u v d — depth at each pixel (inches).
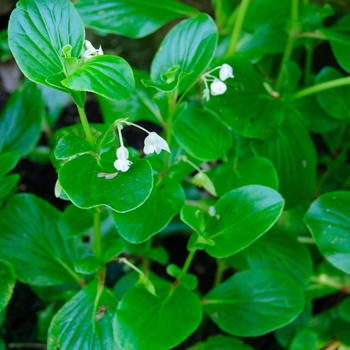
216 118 21.2
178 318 20.0
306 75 25.7
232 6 24.1
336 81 22.2
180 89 20.0
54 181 27.8
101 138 18.5
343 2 25.9
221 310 21.4
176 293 20.4
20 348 23.5
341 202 20.7
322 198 20.8
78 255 22.0
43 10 18.3
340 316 23.1
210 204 22.6
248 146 22.5
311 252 23.7
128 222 19.9
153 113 23.1
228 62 21.8
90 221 21.0
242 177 21.2
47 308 23.1
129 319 19.7
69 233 20.9
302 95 22.7
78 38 18.3
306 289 23.2
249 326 21.1
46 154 26.2
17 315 24.0
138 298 20.1
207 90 19.9
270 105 21.9
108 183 18.2
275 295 21.3
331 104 23.1
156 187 20.4
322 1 26.1
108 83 17.5
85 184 18.1
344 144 25.0
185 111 21.0
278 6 24.1
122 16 22.9
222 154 21.1
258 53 23.2
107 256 20.4
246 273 21.5
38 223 22.0
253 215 19.9
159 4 23.0
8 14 31.0
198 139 20.9
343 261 20.4
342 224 20.6
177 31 20.3
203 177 20.5
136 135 30.1
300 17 23.0
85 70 17.6
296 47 25.0
